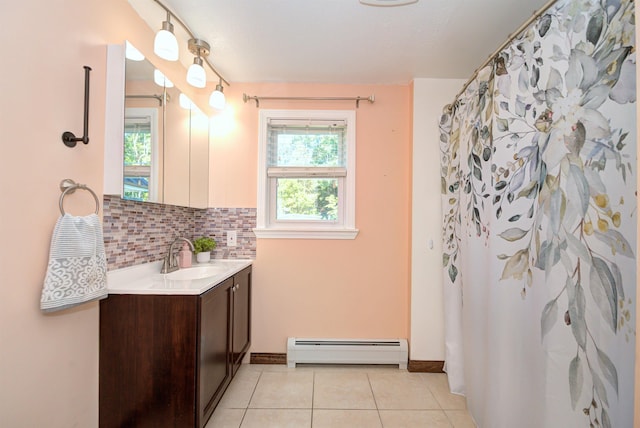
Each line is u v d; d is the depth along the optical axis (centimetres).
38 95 98
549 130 108
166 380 128
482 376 152
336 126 233
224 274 166
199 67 172
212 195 228
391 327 228
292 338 224
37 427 100
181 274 180
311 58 195
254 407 173
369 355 218
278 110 229
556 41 104
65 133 108
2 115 87
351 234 226
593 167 91
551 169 107
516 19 155
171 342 129
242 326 202
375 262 228
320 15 153
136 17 149
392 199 229
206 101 226
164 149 167
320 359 218
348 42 177
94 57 122
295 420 162
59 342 108
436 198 220
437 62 199
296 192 235
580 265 96
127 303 129
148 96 152
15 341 92
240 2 144
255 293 226
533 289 116
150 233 171
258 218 227
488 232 144
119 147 130
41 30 99
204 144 221
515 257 125
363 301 228
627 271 83
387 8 148
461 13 151
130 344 129
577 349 97
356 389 192
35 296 98
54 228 103
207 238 224
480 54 189
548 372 108
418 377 208
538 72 113
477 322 157
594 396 92
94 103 123
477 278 157
